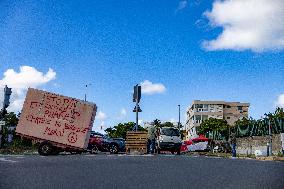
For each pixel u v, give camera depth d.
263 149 26.69
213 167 10.49
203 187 6.37
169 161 12.63
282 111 50.12
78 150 17.50
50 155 17.00
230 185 6.65
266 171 9.46
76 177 7.46
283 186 6.58
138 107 24.42
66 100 17.50
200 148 38.66
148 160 12.88
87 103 17.64
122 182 6.80
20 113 17.16
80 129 17.44
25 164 10.37
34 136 17.00
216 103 97.44
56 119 17.30
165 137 25.14
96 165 10.30
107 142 22.61
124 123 82.81
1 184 6.39
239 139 32.47
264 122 27.05
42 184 6.43
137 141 23.95
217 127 75.75
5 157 14.23
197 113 97.19
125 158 13.95
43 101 17.30
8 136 26.36
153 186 6.38
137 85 24.59
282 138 24.08
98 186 6.26
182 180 7.27
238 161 13.77
